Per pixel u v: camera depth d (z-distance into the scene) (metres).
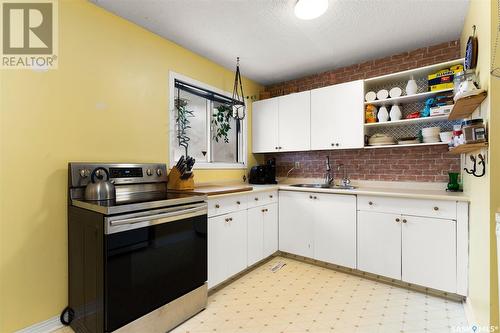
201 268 1.99
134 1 1.93
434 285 2.11
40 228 1.67
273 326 1.76
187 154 2.79
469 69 1.71
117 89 2.09
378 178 2.95
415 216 2.21
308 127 3.15
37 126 1.66
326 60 3.00
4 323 1.53
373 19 2.17
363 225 2.48
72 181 1.75
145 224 1.60
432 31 2.36
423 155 2.68
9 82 1.56
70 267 1.75
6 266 1.54
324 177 3.36
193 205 1.94
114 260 1.45
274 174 3.49
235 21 2.21
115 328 1.45
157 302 1.67
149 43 2.34
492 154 1.34
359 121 2.77
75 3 1.85
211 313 1.93
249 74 3.44
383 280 2.45
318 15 2.08
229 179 3.28
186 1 1.93
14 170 1.57
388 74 2.76
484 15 1.46
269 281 2.46
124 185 2.03
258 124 3.62
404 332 1.68
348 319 1.83
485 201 1.46
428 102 2.42
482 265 1.53
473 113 1.83
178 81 2.64
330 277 2.53
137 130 2.23
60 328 1.73
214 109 3.19
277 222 3.10
